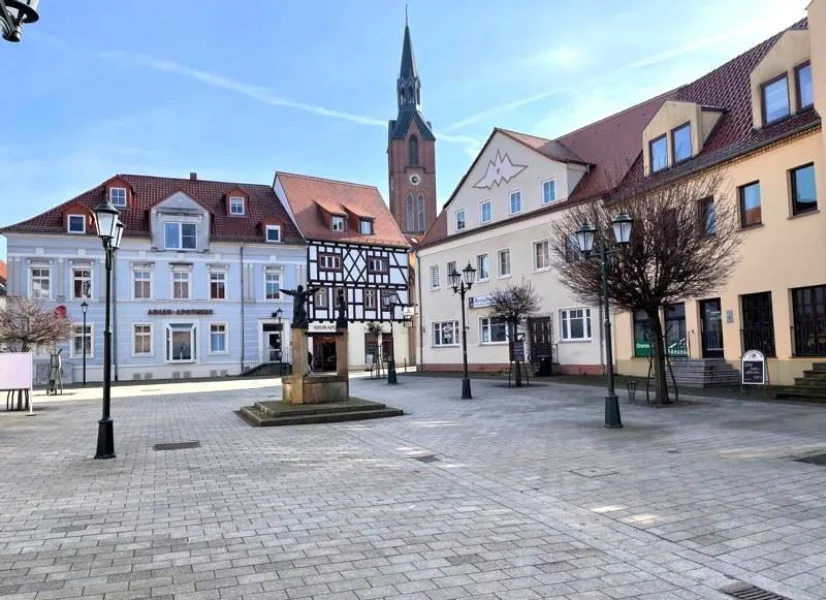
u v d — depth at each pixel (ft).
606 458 31.60
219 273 139.54
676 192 51.08
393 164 271.08
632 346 84.58
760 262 65.46
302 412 49.47
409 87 273.95
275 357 143.74
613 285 50.11
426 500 24.43
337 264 152.46
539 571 16.67
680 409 49.01
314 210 155.53
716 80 83.35
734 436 36.45
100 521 22.04
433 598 14.96
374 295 157.79
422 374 117.39
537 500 24.09
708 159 71.26
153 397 80.38
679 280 48.62
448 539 19.51
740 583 15.74
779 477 26.22
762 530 19.70
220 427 47.70
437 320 126.62
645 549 18.34
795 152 61.82
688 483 25.85
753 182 66.28
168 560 17.92
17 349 87.45
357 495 25.39
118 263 130.31
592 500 23.86
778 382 63.46
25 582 16.31
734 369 68.33
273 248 144.46
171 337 133.49
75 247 126.52
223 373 137.59
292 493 25.89
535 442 36.96
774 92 66.08
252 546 19.08
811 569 16.49
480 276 115.85
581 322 93.81
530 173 104.63
